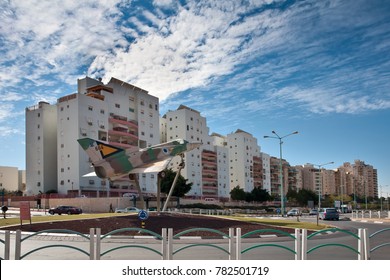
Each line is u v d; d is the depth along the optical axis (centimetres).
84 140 3070
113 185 7756
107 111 7800
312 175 18288
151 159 3152
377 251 1504
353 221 4431
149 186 8512
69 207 5322
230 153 12169
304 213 7675
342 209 8694
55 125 7938
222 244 1900
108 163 3041
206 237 2105
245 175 11969
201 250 1594
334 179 18500
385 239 2122
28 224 2511
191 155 9806
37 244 1834
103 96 7869
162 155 3195
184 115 9850
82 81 8200
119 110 8250
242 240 2084
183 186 7719
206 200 9019
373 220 4350
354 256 1424
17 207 7088
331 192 18200
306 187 18150
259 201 11306
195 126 10244
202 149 10394
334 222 4156
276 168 14462
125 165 3039
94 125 7438
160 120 10306
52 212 5341
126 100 8462
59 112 7431
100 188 7444
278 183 14438
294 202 12812
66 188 7188
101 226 2388
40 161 7662
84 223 2475
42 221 2661
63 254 1492
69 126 7262
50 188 7656
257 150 13088
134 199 6475
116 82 8288
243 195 10556
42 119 7744
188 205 8062
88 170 7281
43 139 7681
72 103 7269
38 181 7644
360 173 19500
